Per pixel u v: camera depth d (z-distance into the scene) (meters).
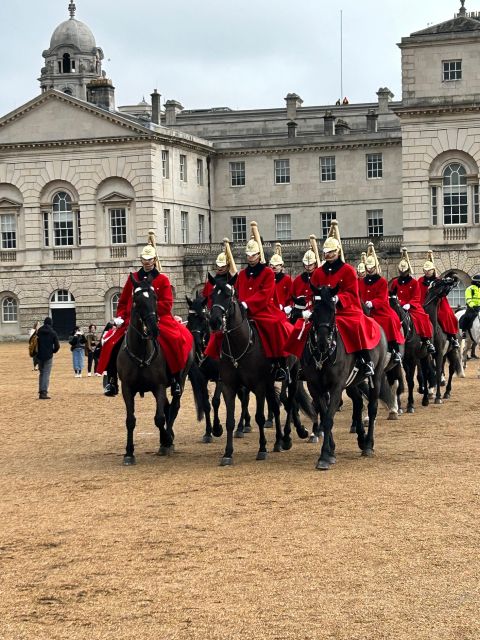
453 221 84.62
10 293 95.50
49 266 93.94
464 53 82.69
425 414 29.84
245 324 21.56
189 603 12.53
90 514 17.22
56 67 156.12
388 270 87.69
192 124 117.81
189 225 98.00
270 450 23.78
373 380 22.33
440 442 24.00
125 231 91.81
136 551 14.82
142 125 90.31
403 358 30.20
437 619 11.80
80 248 93.06
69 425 30.16
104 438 26.98
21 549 15.16
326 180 101.75
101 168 91.75
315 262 25.02
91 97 97.69
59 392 41.78
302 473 20.28
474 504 17.00
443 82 83.31
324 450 20.75
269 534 15.45
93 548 15.06
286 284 26.14
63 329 94.56
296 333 21.31
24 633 11.75
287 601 12.48
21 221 94.56
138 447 25.05
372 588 12.84
